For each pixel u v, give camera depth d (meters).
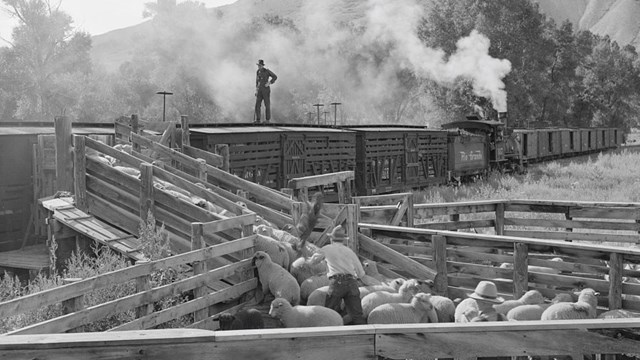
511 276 9.39
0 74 39.84
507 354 4.01
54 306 6.55
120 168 10.62
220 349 3.62
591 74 91.38
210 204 10.07
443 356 3.95
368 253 10.40
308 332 3.74
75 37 42.81
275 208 12.73
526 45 65.62
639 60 110.12
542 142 47.34
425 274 9.82
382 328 3.86
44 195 11.87
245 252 8.81
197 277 7.45
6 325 5.98
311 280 8.38
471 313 7.18
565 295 8.39
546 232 13.36
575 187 28.36
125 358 3.50
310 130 19.89
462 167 32.38
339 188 13.24
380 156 24.33
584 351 4.07
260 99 21.19
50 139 11.95
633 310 8.46
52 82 41.94
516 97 64.38
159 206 9.99
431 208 13.12
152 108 53.06
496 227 13.75
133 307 6.42
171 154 12.24
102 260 8.86
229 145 16.31
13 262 10.12
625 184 28.98
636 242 12.63
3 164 11.76
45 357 3.41
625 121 100.06
